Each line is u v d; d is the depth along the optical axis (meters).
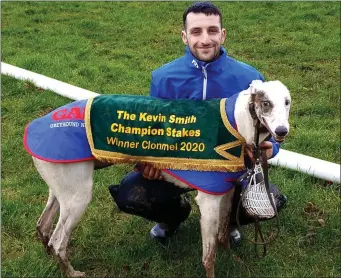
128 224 4.18
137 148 3.22
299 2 12.31
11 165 5.14
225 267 3.66
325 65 8.21
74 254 3.88
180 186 3.42
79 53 8.91
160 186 3.59
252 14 11.38
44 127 3.31
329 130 5.87
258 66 8.15
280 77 7.72
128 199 3.64
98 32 10.42
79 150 3.25
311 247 3.92
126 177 3.79
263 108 2.90
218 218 3.30
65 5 12.74
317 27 10.38
